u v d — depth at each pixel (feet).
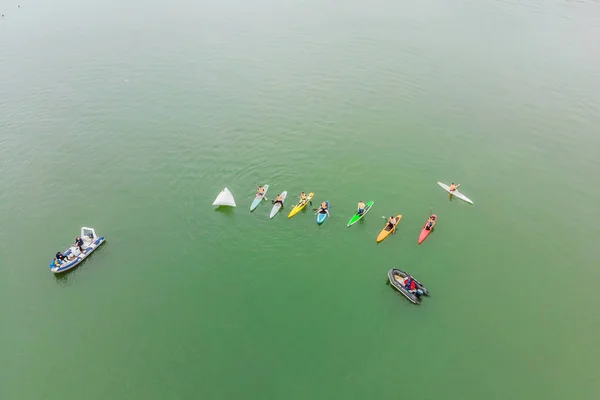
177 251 130.93
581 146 176.55
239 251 130.21
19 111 195.72
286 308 114.52
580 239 136.46
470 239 135.23
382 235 133.80
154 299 117.60
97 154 171.12
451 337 108.17
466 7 306.14
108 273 124.77
